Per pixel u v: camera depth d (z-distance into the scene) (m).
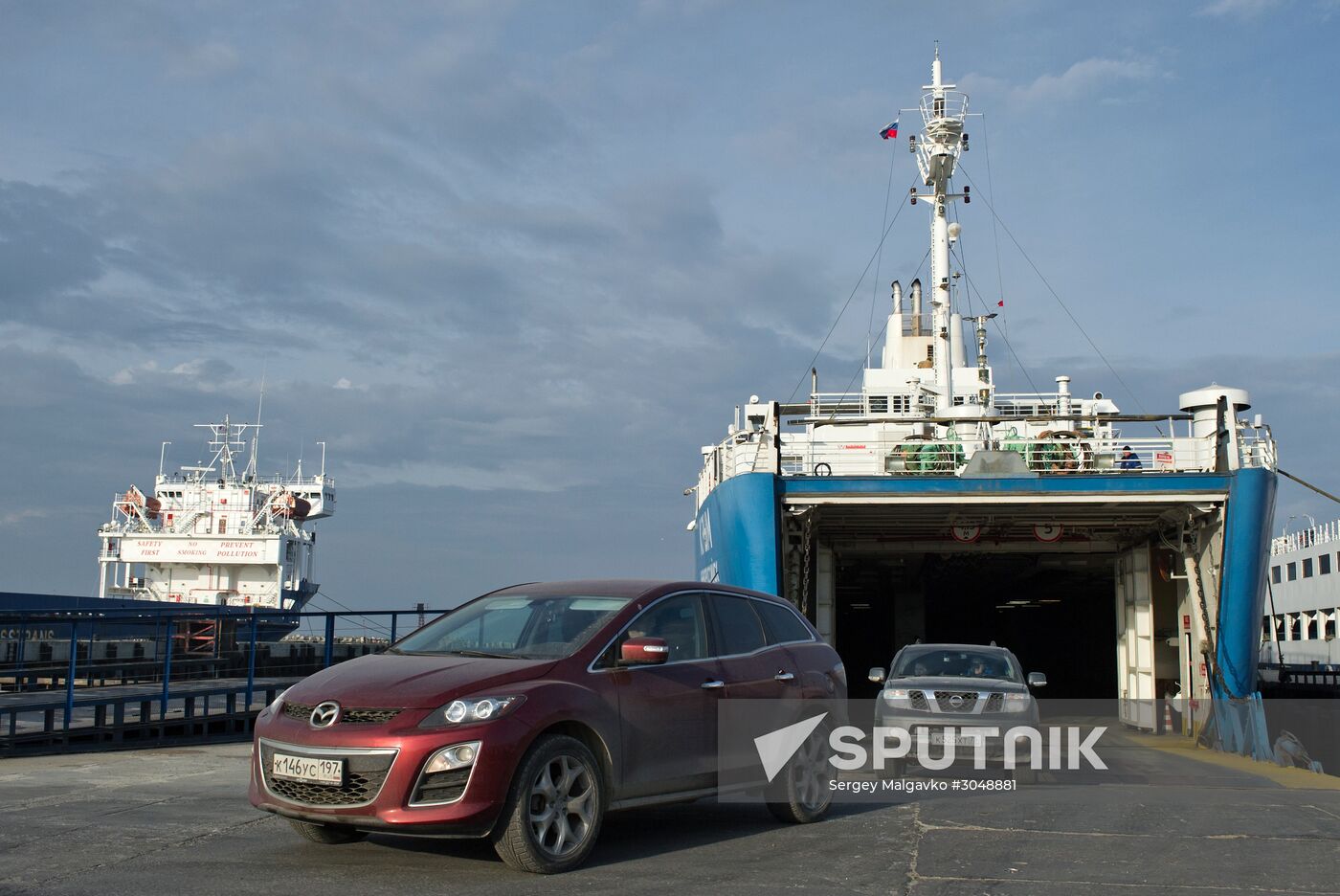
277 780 6.21
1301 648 40.69
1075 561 26.91
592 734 6.62
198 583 52.16
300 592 53.88
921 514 20.81
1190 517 19.92
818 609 23.62
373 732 5.98
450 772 5.92
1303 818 8.50
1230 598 18.53
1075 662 44.16
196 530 51.94
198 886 5.76
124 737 15.07
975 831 7.85
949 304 24.45
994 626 45.88
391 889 5.77
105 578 52.19
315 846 6.89
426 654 7.01
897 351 30.42
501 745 6.02
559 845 6.29
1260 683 32.72
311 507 55.56
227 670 21.02
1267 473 18.39
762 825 8.11
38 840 6.99
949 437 21.11
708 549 23.44
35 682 20.17
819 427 25.27
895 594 30.17
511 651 7.01
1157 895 5.92
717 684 7.53
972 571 28.94
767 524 18.72
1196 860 6.86
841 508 19.86
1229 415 18.86
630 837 7.60
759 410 22.80
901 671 13.36
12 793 9.16
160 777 10.44
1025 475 18.92
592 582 7.80
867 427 25.09
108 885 5.77
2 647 19.41
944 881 6.20
